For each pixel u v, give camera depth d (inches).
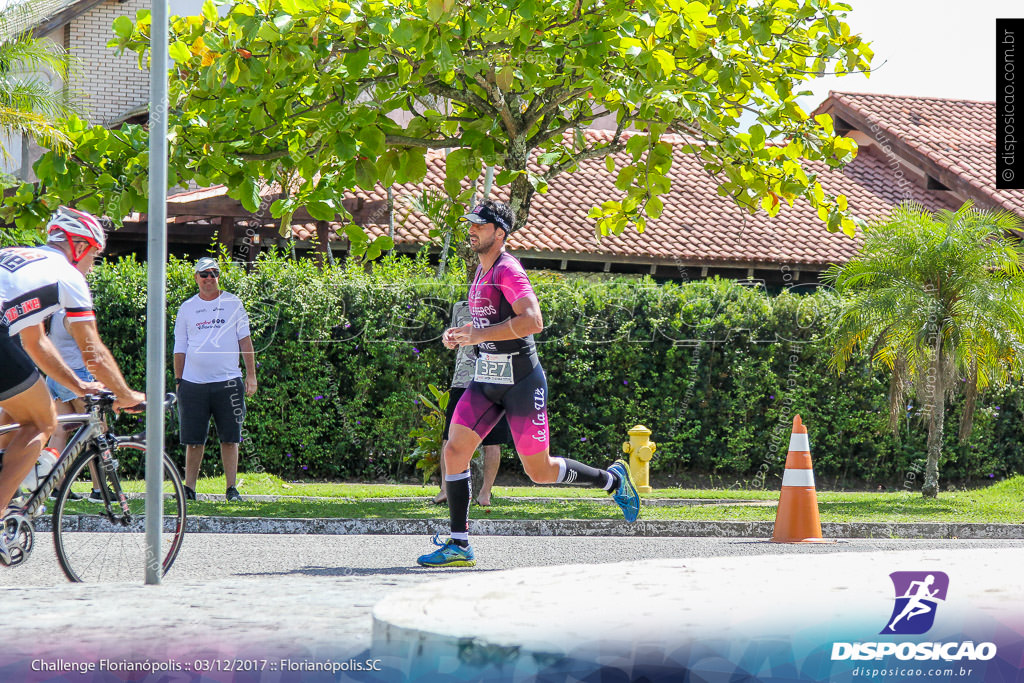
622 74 490.3
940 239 667.4
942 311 666.2
